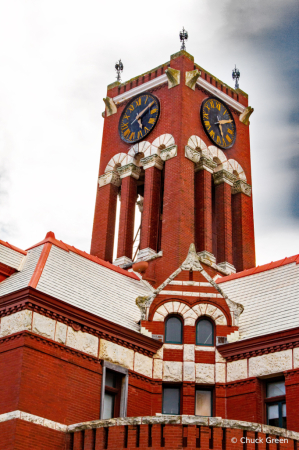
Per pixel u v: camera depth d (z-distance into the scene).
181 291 38.34
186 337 37.34
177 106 50.16
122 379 35.59
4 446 30.88
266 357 35.38
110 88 55.03
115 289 40.19
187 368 36.66
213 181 51.41
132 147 51.41
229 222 50.19
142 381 36.22
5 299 33.91
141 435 30.67
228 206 50.62
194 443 30.28
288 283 38.91
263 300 38.91
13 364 32.41
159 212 49.78
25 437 31.11
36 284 35.06
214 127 51.78
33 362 32.53
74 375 33.75
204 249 47.59
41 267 36.66
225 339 37.16
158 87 52.06
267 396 35.28
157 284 45.34
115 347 35.72
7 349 32.94
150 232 47.81
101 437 31.27
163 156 49.25
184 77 51.12
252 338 35.97
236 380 35.97
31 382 32.12
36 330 33.12
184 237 46.28
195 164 50.00
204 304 38.03
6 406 31.66
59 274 37.31
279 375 34.88
